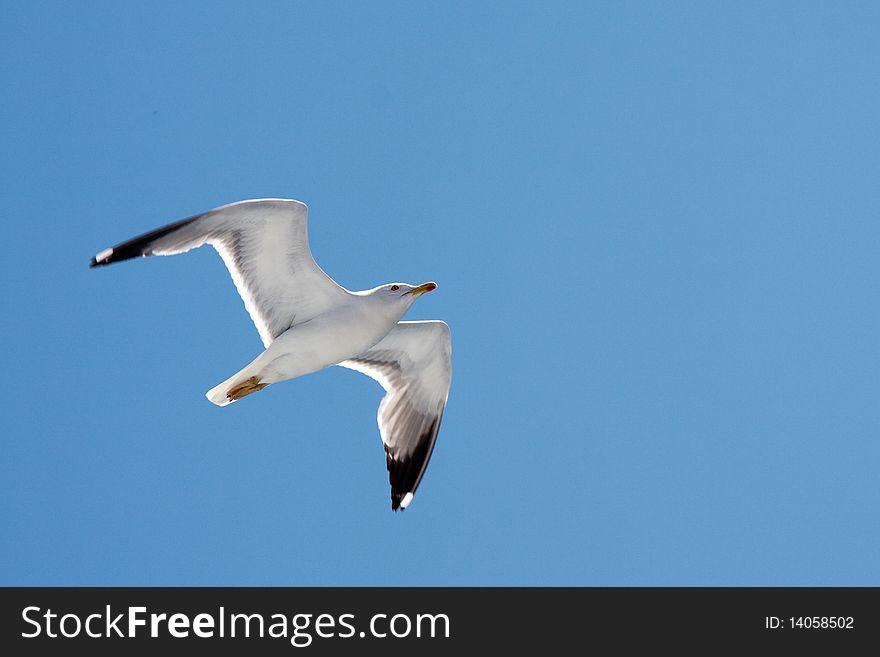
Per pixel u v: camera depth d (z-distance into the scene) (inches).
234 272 518.9
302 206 502.3
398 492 591.5
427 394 592.7
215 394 522.9
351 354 533.3
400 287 533.0
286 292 524.7
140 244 506.0
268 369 523.5
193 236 510.9
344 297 527.5
